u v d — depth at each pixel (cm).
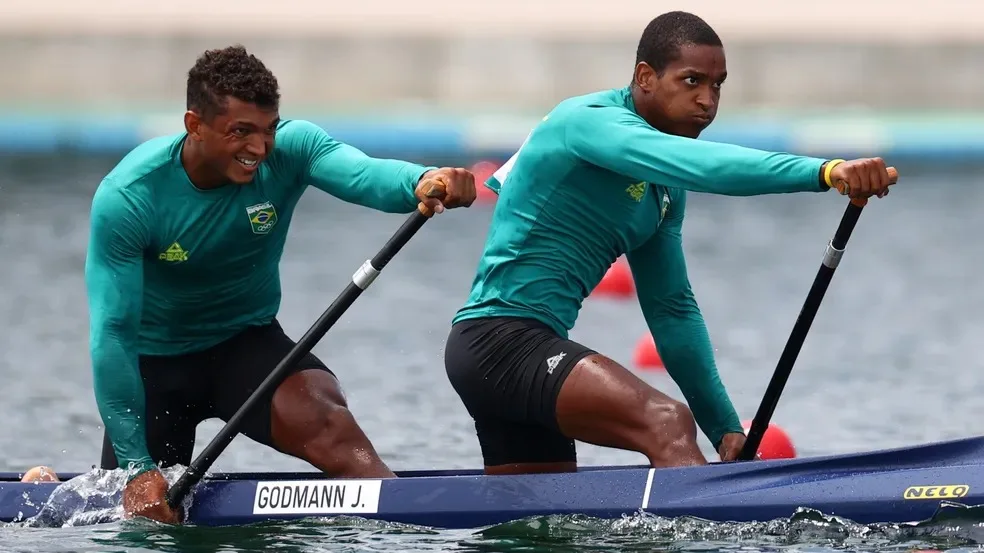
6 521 1930
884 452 1802
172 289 1986
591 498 1828
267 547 1769
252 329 2067
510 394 1858
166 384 2053
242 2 10494
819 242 5447
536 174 1877
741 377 3203
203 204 1917
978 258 5050
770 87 9188
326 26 10088
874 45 9156
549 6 10325
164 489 1897
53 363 3338
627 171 1777
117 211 1878
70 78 9406
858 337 3716
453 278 4656
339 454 1941
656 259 2020
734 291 4425
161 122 7894
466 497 1862
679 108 1838
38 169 7212
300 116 8425
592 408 1794
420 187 1789
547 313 1875
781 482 1803
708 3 10344
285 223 2005
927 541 1727
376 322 3903
